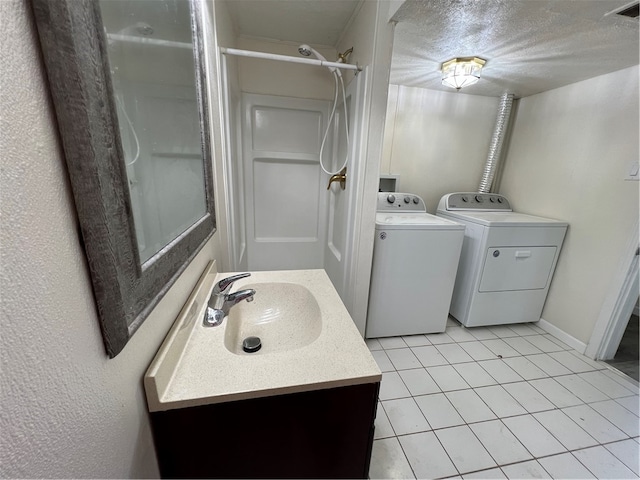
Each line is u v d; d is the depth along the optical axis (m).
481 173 2.70
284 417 0.64
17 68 0.26
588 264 1.94
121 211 0.40
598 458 1.22
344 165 1.95
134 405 0.50
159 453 0.61
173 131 0.70
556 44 1.51
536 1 1.15
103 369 0.41
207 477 0.65
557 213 2.16
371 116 1.51
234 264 1.71
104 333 0.39
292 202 2.36
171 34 0.69
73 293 0.34
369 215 1.70
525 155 2.45
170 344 0.62
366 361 0.69
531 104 2.38
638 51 1.53
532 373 1.74
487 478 1.13
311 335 0.90
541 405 1.49
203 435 0.61
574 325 2.03
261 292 1.11
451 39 1.53
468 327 2.25
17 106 0.26
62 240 0.32
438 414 1.42
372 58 1.42
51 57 0.29
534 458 1.21
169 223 0.67
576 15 1.24
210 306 0.87
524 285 2.15
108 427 0.42
